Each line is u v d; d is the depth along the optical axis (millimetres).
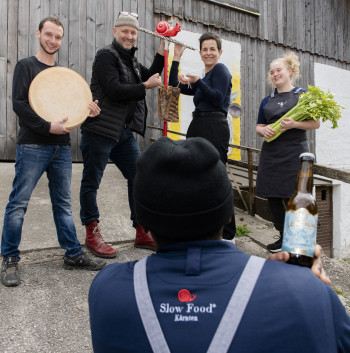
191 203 841
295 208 1018
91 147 3090
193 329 775
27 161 2727
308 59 8984
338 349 807
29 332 2201
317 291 804
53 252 3252
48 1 5977
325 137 9148
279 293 792
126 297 835
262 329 760
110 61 3025
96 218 3225
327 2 9266
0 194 4426
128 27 3105
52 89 2795
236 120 7805
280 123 3189
